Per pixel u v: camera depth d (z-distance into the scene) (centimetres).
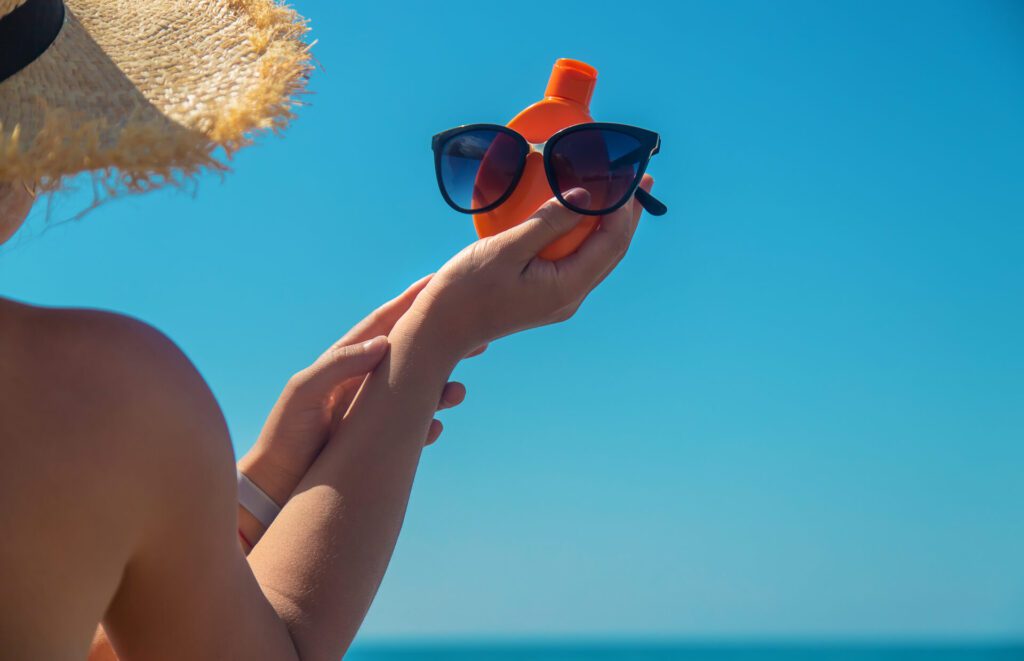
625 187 149
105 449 80
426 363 127
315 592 109
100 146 89
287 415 140
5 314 80
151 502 84
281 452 141
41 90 98
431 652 6962
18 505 77
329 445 121
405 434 122
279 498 141
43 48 98
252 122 95
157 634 91
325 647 106
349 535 113
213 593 91
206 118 96
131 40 111
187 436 85
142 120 99
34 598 78
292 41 114
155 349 85
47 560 78
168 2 116
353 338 149
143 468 82
